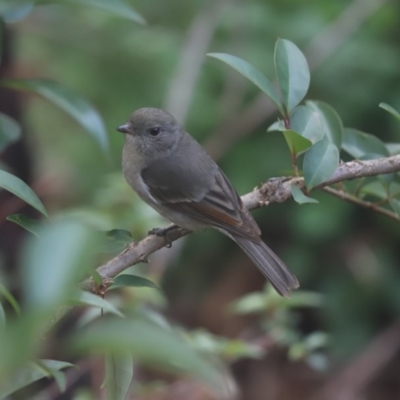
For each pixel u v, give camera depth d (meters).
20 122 9.30
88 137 12.53
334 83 12.12
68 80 12.77
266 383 12.20
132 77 12.90
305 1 12.88
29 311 1.98
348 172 5.56
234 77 12.11
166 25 13.76
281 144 12.09
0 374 1.96
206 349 6.81
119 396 4.35
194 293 12.69
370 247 12.11
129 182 8.05
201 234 12.52
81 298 3.03
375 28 12.52
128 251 5.15
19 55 11.62
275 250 12.30
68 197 11.63
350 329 12.01
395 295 11.96
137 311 6.36
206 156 7.84
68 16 12.98
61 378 3.22
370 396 12.02
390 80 12.05
